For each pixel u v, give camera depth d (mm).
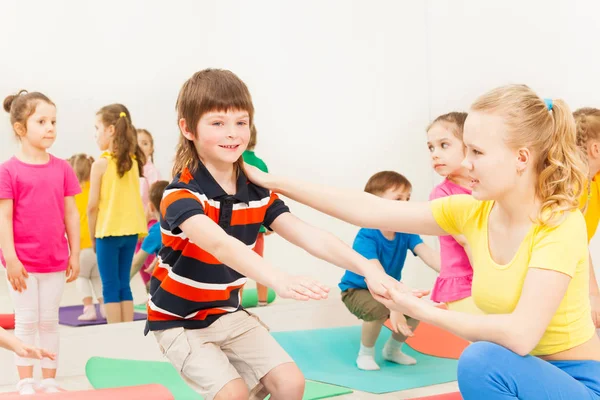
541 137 1347
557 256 1312
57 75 2848
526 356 1335
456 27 3576
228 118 1590
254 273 1356
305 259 3336
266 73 3301
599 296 2105
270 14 3303
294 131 3379
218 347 1666
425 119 3695
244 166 1709
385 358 2805
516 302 1388
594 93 2904
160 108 3012
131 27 2980
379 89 3590
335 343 3061
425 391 2412
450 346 2996
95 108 2898
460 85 3574
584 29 2943
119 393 1800
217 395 1541
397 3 3633
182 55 3076
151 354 2945
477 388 1331
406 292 1473
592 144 2188
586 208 2168
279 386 1598
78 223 2652
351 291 2738
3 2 2775
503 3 3330
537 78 3184
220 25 3170
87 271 2867
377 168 3592
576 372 1393
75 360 2812
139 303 2951
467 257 2352
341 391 2404
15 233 2492
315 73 3428
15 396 1769
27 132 2535
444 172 2525
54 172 2574
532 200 1383
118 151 2924
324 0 3449
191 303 1631
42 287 2531
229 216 1603
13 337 1744
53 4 2848
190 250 1585
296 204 3439
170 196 1538
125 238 2926
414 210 1602
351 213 1648
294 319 3312
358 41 3537
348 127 3516
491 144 1352
